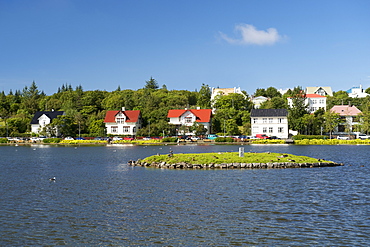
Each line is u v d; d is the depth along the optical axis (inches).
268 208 1342.3
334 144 5329.7
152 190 1690.5
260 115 6289.4
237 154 2677.2
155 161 2620.6
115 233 1098.7
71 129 6697.8
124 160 3181.6
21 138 6569.9
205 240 1036.5
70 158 3449.8
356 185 1759.4
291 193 1585.9
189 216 1256.2
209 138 6161.4
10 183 1934.1
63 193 1649.9
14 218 1246.3
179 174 2149.4
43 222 1202.6
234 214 1272.1
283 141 5452.8
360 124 6087.6
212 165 2394.2
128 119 6924.2
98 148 5073.8
